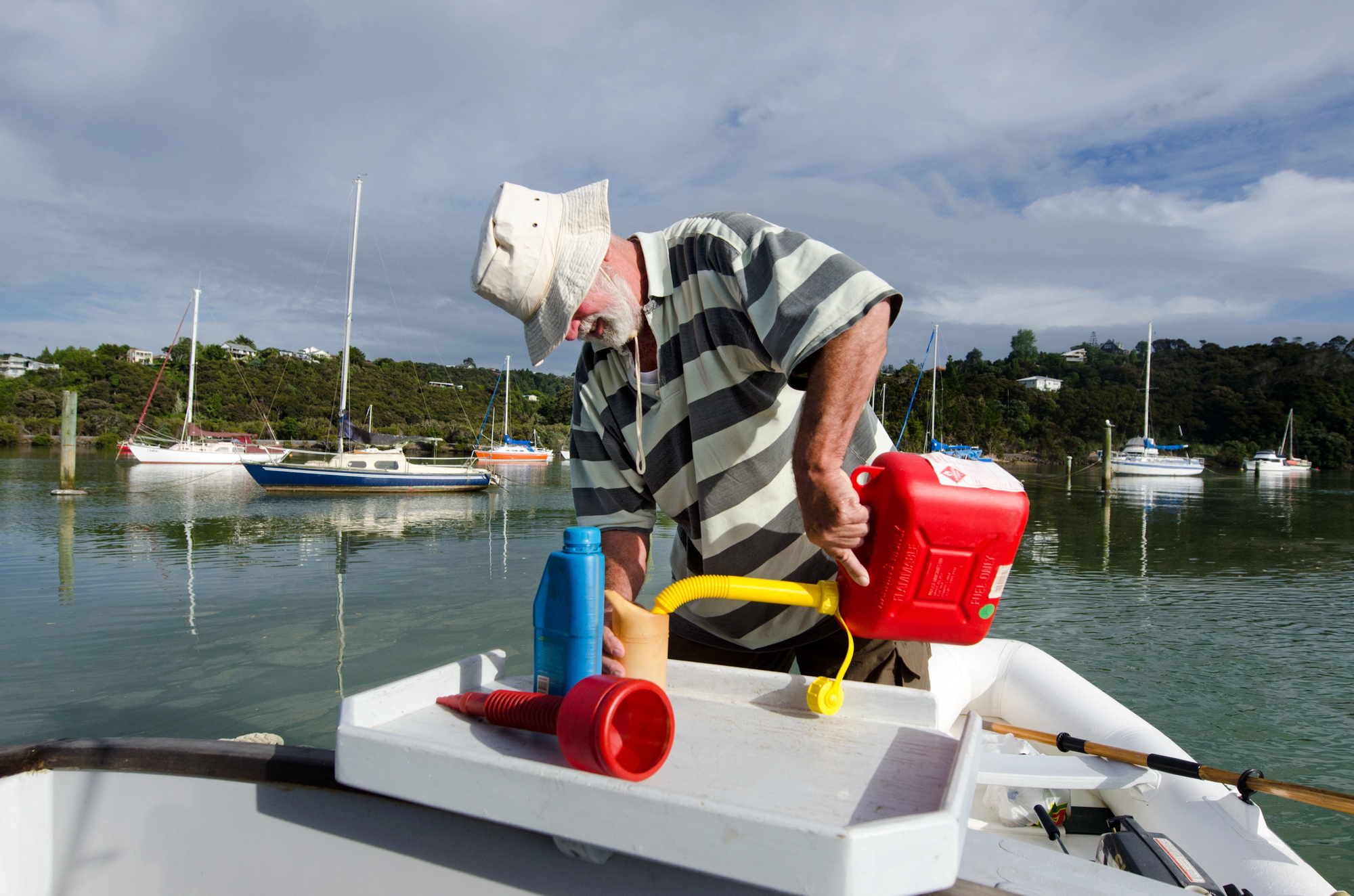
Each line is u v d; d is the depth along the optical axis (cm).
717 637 170
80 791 112
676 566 184
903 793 76
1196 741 402
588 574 94
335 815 99
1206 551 1109
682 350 137
